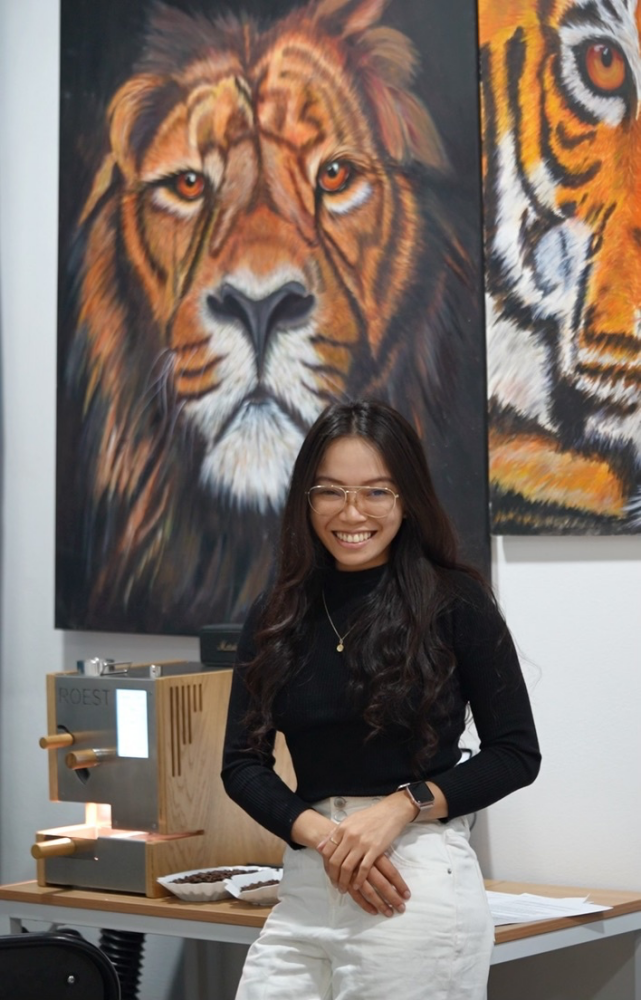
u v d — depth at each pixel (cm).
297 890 198
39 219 374
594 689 290
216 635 302
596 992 287
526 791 296
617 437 289
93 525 353
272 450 327
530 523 294
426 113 310
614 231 291
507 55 301
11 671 373
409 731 196
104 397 353
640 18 292
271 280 329
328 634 204
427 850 192
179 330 342
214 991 326
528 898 269
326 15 324
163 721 268
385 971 185
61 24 365
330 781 199
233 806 284
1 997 173
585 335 292
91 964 178
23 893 276
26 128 377
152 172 348
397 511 204
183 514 339
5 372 378
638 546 288
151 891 265
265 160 332
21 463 375
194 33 343
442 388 305
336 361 320
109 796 275
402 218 312
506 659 202
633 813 285
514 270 299
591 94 294
